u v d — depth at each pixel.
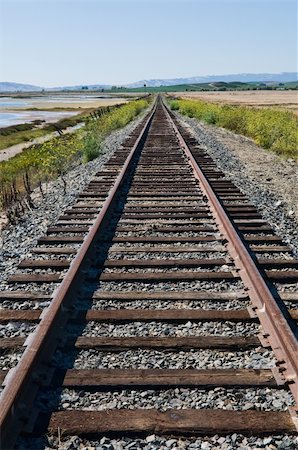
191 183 10.66
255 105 59.81
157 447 2.94
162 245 6.59
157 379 3.54
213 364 3.77
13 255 6.35
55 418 3.15
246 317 4.45
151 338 4.11
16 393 3.07
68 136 25.00
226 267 5.76
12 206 10.38
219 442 2.97
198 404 3.30
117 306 4.78
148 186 10.34
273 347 3.90
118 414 3.18
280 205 9.34
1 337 4.23
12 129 42.38
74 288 4.97
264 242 6.73
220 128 29.50
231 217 7.97
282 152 17.97
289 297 4.96
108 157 15.16
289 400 3.32
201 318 4.46
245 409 3.24
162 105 61.91
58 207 8.98
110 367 3.75
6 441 2.86
